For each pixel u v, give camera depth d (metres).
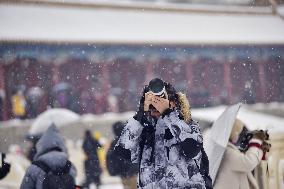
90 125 32.50
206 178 7.92
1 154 11.66
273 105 47.78
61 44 47.59
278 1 65.69
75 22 52.06
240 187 10.05
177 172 7.74
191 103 52.75
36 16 51.69
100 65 49.12
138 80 50.97
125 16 56.22
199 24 57.94
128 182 14.30
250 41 56.25
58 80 46.91
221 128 10.31
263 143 10.49
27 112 43.66
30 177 9.57
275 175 11.95
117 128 14.62
